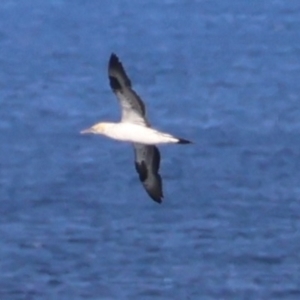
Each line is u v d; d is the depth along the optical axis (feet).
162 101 232.53
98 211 150.30
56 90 250.16
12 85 257.75
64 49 325.42
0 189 162.30
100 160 180.86
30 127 207.51
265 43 326.65
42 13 412.77
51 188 162.91
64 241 138.72
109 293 123.65
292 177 166.71
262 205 151.64
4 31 367.86
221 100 232.73
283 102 229.04
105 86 254.47
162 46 326.44
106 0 438.40
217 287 124.67
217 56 303.07
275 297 122.93
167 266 130.00
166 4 424.05
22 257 134.00
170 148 182.19
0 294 124.26
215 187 161.17
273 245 136.36
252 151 182.60
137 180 167.12
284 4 416.46
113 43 336.08
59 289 125.29
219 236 139.23
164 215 147.64
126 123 69.77
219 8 410.31
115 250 135.23
